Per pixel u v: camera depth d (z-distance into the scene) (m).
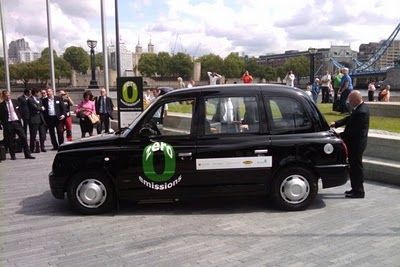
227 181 6.38
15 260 4.88
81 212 6.50
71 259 4.87
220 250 5.03
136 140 6.41
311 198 6.52
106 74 22.81
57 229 5.90
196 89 6.54
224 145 6.33
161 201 6.55
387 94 23.58
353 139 7.05
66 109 13.91
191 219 6.21
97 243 5.34
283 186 6.48
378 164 8.30
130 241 5.38
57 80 107.56
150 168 6.34
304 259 4.72
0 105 11.66
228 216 6.31
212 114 6.43
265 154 6.36
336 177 6.49
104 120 15.17
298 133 6.47
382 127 12.38
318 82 29.30
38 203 7.24
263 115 6.45
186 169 6.33
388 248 4.99
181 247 5.15
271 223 5.96
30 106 12.67
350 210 6.49
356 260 4.67
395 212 6.34
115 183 6.40
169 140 6.36
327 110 17.14
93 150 6.41
